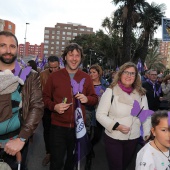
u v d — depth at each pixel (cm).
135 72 303
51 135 311
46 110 407
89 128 411
